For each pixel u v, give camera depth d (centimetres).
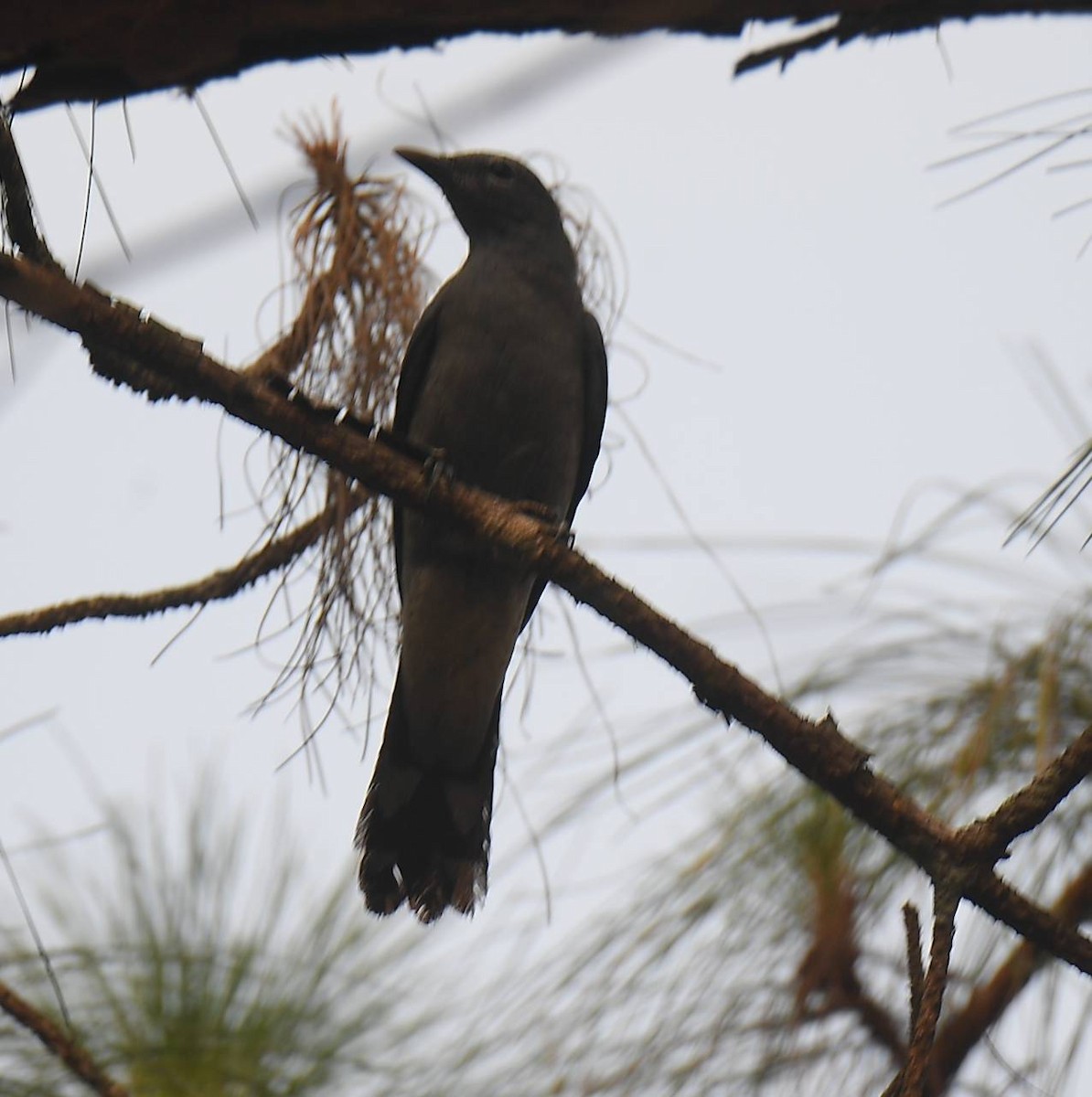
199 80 596
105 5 560
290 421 586
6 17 561
